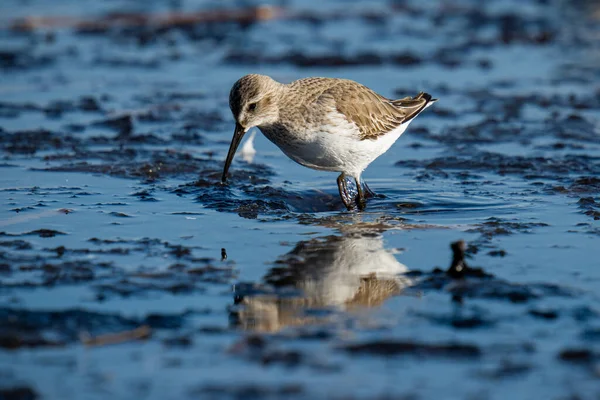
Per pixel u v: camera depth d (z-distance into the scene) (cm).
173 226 1165
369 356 774
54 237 1102
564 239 1099
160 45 2422
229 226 1173
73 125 1709
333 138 1262
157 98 1931
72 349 786
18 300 890
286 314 870
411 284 950
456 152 1582
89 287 930
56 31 2511
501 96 1952
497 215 1227
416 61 2262
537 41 2478
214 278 968
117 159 1510
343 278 973
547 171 1457
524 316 857
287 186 1395
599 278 957
